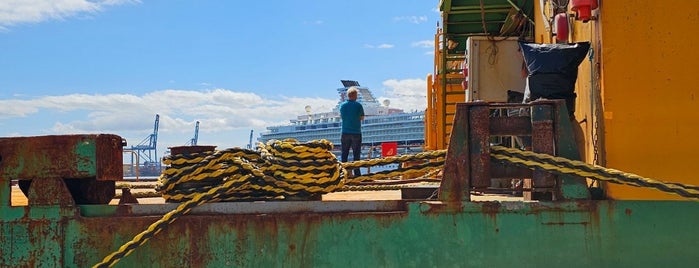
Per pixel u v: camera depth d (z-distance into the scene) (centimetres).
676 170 331
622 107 335
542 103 319
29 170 327
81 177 328
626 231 312
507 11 908
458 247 315
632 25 336
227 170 338
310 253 318
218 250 319
